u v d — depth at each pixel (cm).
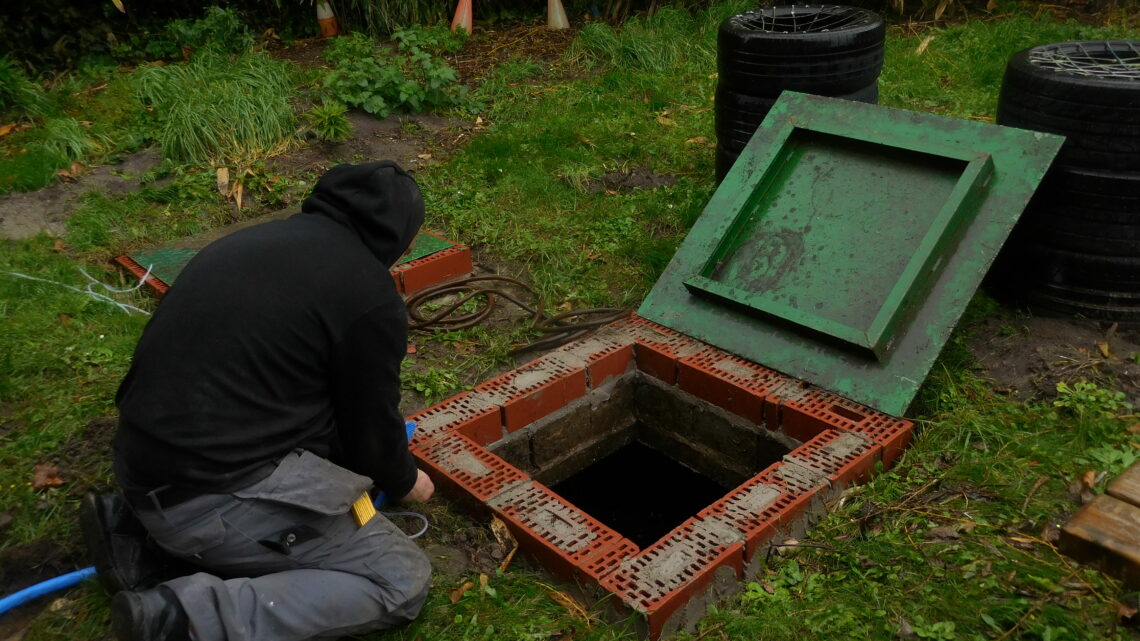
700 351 403
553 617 281
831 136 421
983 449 343
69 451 353
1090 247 390
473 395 379
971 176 370
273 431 231
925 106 681
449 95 720
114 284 489
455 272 501
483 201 574
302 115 670
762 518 300
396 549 261
